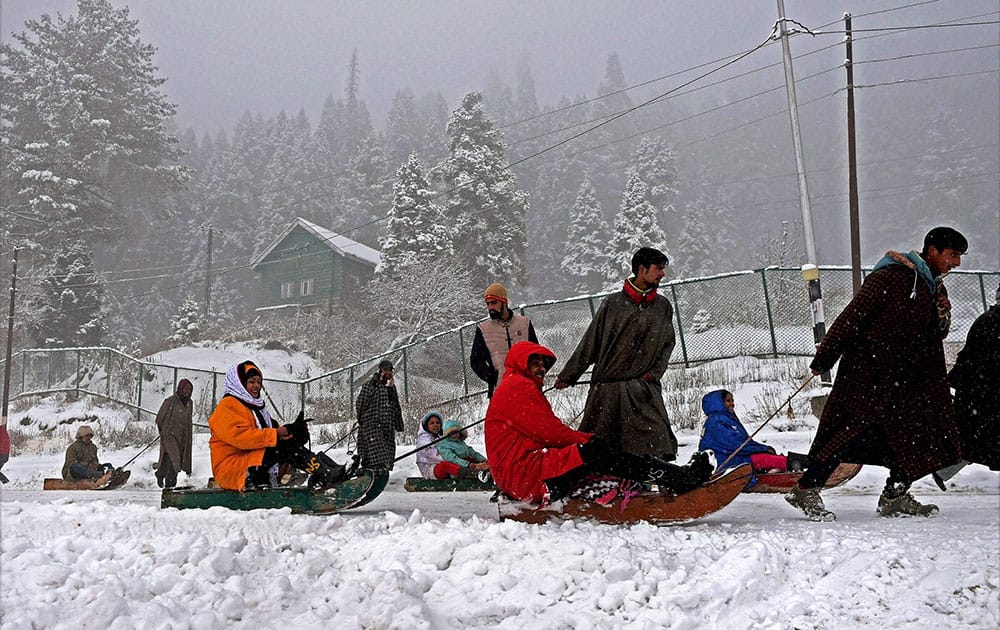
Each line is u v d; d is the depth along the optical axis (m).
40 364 29.86
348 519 5.46
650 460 4.84
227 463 6.22
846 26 20.80
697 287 19.48
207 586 3.91
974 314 20.38
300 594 3.90
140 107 59.34
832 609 3.39
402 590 3.69
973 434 5.36
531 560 3.97
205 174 99.56
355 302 50.09
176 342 42.03
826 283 20.05
